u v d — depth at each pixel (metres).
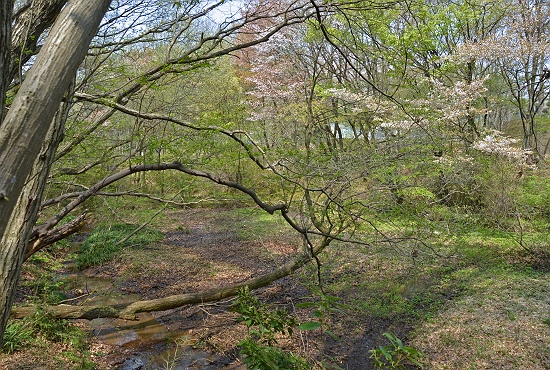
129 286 9.48
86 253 11.32
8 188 1.37
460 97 11.96
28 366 5.24
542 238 9.80
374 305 7.67
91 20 1.60
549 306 7.11
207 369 5.98
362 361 6.04
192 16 5.53
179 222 15.62
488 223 10.54
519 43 13.34
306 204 7.55
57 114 3.22
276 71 14.42
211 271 10.40
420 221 7.93
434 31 11.95
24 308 6.25
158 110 6.16
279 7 7.14
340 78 11.61
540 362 5.52
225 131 5.34
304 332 6.71
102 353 6.32
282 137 7.93
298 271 9.27
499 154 11.27
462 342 6.22
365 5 5.55
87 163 6.60
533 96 15.84
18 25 3.47
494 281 8.46
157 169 5.20
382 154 7.00
